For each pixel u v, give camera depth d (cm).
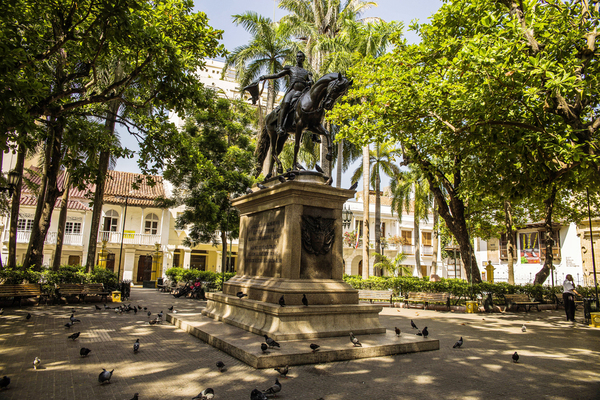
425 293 1564
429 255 3847
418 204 2898
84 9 863
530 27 783
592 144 732
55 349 611
